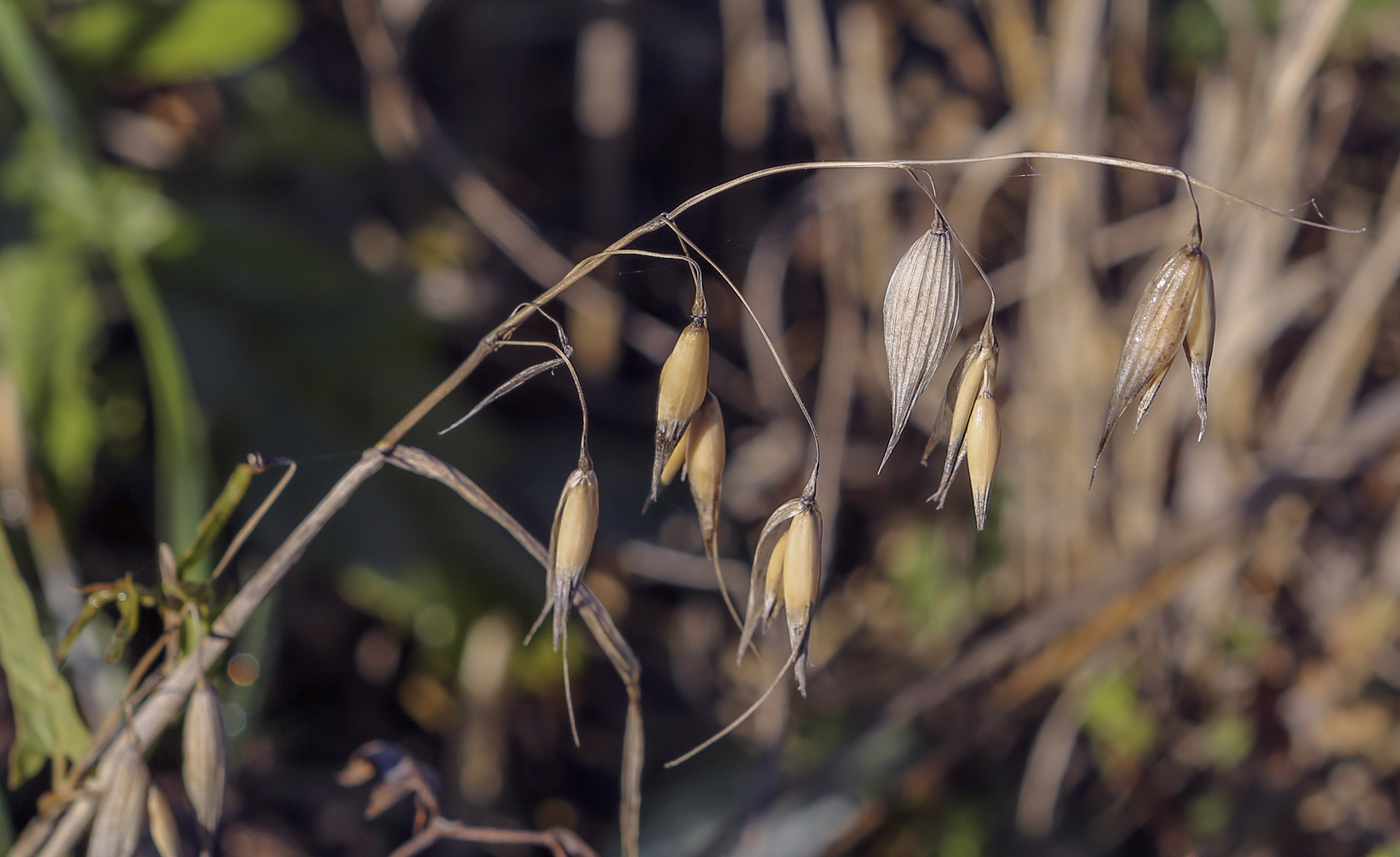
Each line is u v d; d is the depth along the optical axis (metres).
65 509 0.48
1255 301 0.57
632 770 0.38
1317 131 0.63
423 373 0.60
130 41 0.54
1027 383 0.61
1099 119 0.56
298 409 0.55
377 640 0.60
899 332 0.36
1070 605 0.54
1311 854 0.58
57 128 0.48
